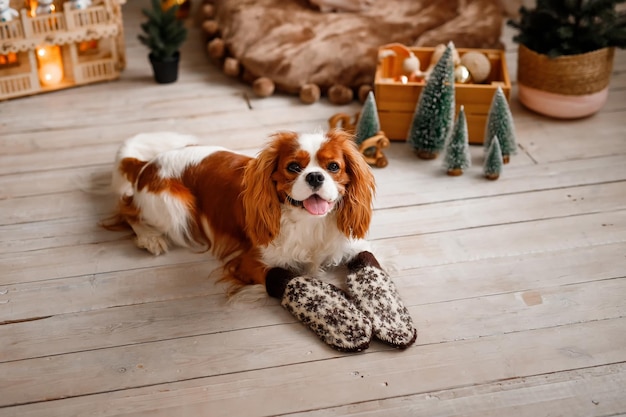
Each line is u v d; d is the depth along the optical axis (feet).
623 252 8.57
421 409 6.62
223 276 8.17
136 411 6.64
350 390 6.81
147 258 8.56
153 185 8.47
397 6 12.92
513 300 7.86
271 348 7.28
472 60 10.87
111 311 7.79
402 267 8.37
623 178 9.94
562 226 9.04
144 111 11.62
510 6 14.32
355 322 7.23
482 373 6.97
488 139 10.10
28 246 8.77
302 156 7.13
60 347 7.34
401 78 10.80
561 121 11.30
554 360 7.10
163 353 7.25
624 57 13.10
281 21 12.47
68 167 10.28
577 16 10.62
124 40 13.84
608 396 6.72
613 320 7.57
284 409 6.63
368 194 7.61
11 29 11.19
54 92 12.16
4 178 10.03
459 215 9.27
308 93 11.56
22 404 6.72
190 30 14.29
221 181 8.25
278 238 7.73
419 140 10.25
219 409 6.64
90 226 9.12
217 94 12.13
